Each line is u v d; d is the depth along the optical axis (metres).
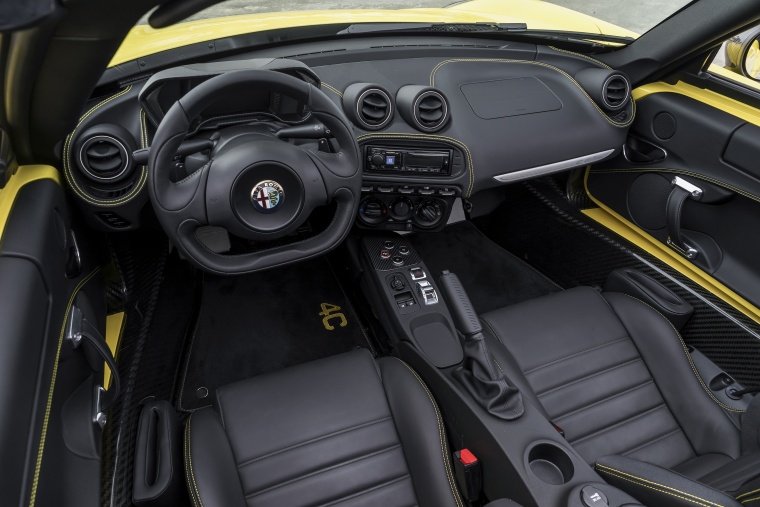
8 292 1.19
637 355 1.91
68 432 1.33
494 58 2.27
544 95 2.22
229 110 1.68
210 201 1.53
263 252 1.68
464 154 2.09
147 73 1.85
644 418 1.80
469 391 1.61
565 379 1.83
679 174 2.19
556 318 1.97
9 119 1.35
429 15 2.33
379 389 1.71
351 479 1.56
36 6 0.88
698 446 1.74
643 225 2.36
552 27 2.40
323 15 2.19
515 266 2.87
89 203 1.73
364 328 2.56
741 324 1.99
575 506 1.26
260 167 1.52
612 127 2.24
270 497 1.52
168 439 1.57
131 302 2.11
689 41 2.03
